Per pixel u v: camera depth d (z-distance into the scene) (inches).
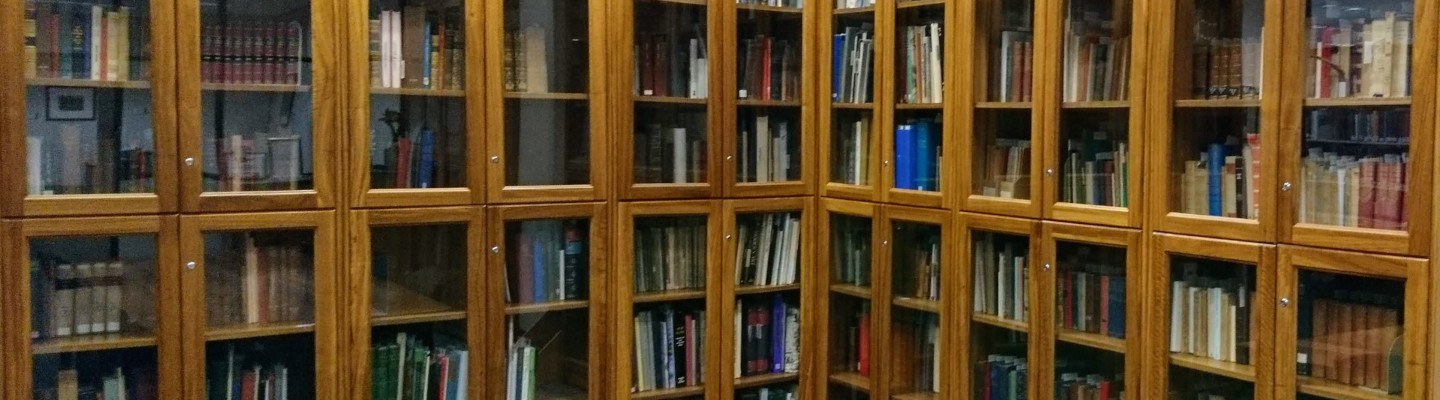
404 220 131.3
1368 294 105.5
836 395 164.1
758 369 160.9
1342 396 106.6
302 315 127.6
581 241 146.0
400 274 133.0
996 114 138.5
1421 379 100.7
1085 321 129.3
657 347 152.5
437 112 133.8
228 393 124.6
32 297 113.6
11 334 112.2
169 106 117.8
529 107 139.6
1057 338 132.2
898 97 149.9
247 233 124.1
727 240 154.9
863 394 160.1
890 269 153.0
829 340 163.0
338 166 127.3
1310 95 107.8
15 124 110.9
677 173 151.3
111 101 116.3
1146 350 122.0
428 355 135.6
